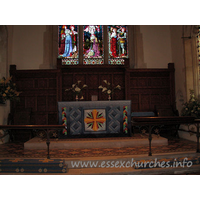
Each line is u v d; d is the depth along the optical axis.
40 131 7.48
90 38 8.61
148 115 8.01
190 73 7.39
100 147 5.93
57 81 8.08
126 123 6.41
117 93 8.38
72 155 5.04
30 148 5.90
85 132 6.28
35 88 8.15
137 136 6.71
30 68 8.30
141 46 8.60
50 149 5.79
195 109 6.55
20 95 8.10
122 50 8.65
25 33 8.40
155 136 6.69
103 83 8.34
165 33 8.67
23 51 8.34
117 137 6.50
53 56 8.45
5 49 7.77
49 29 8.45
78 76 8.29
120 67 8.20
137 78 8.41
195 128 6.69
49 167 4.36
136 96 8.40
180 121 5.00
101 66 8.15
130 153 5.15
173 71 8.34
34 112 8.00
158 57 8.60
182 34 7.67
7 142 7.23
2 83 7.16
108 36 8.68
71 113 6.27
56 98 8.11
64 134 6.22
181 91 7.82
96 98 6.53
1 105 7.13
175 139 7.20
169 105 8.29
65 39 8.57
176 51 8.19
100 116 6.31
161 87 8.41
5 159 4.45
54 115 8.03
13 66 8.02
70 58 8.48
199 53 6.98
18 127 4.59
